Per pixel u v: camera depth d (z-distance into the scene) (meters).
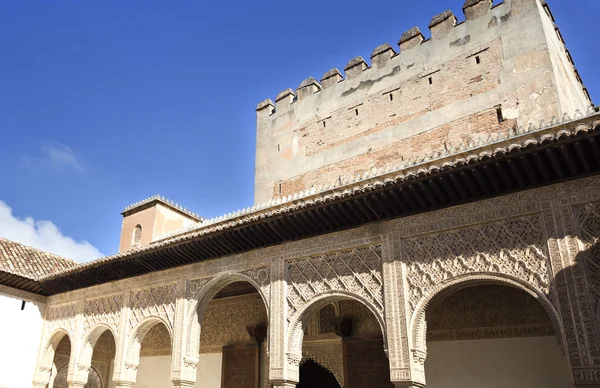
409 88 13.98
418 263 8.42
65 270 13.78
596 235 7.02
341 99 15.43
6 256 15.49
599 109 6.93
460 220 8.19
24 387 14.48
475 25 13.33
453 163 7.60
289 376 9.29
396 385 7.98
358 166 14.18
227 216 14.23
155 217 17.55
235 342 13.61
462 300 10.32
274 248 10.31
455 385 9.90
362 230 9.21
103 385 16.59
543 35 12.09
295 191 15.32
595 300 6.78
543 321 9.38
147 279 12.56
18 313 14.84
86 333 13.52
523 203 7.71
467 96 12.79
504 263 7.62
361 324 11.56
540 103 11.60
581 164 7.24
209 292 11.31
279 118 16.88
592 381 6.50
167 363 14.98
